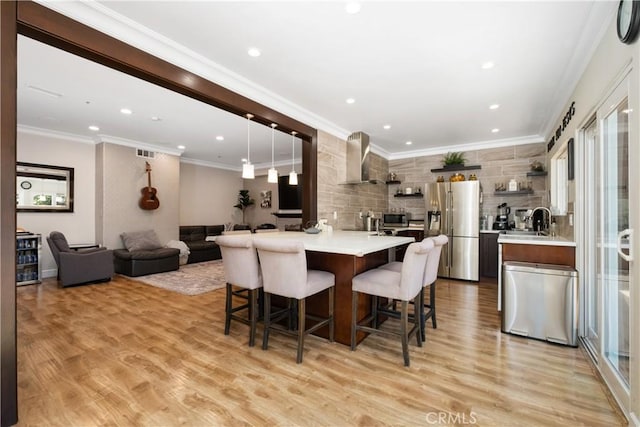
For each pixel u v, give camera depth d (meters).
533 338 2.63
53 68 2.90
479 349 2.43
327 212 4.54
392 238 3.00
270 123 3.60
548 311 2.57
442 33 2.24
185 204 7.64
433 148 6.08
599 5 1.88
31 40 2.42
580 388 1.88
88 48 1.99
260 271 2.57
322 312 2.74
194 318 3.15
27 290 4.29
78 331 2.77
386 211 6.59
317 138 4.32
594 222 2.50
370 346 2.49
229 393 1.82
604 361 1.97
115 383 1.92
